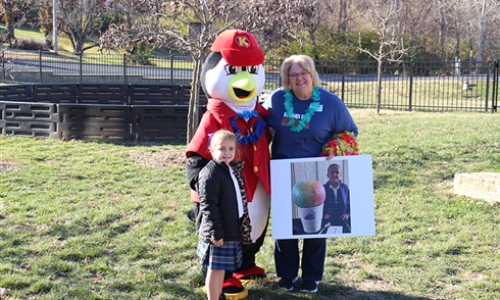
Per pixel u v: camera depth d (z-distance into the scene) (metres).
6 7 16.52
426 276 4.95
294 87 4.46
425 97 21.50
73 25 34.59
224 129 4.32
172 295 4.55
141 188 7.50
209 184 4.02
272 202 4.38
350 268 5.18
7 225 5.89
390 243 5.68
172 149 9.96
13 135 11.11
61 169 8.37
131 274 4.90
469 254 5.43
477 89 22.67
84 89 15.98
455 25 35.38
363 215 4.33
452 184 7.74
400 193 7.36
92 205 6.70
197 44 9.60
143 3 9.14
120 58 25.64
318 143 4.53
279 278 4.98
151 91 16.56
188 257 5.34
